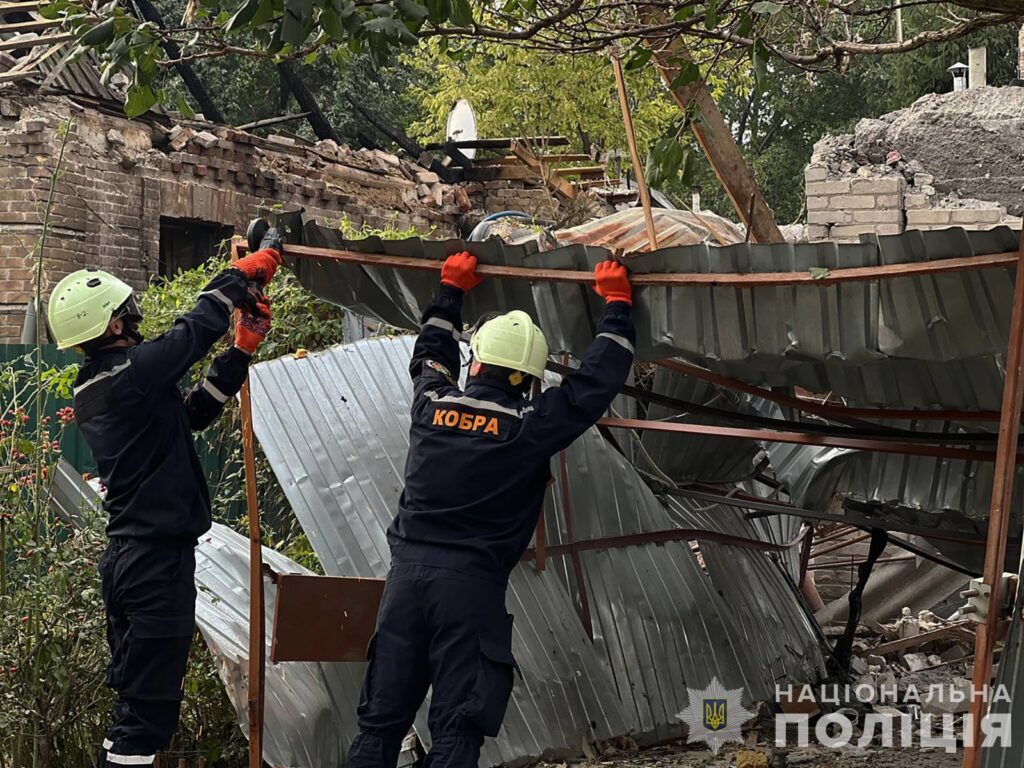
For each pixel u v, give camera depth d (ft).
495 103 71.87
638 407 21.63
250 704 14.93
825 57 17.29
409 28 12.41
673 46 18.30
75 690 16.30
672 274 13.25
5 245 36.86
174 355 12.97
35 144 37.09
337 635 16.14
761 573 24.44
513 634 18.95
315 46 15.20
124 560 13.14
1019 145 33.65
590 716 19.20
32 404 24.61
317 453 19.03
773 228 20.17
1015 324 11.12
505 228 28.48
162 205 41.52
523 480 13.26
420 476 13.42
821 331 12.98
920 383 14.69
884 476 19.63
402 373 21.01
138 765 12.98
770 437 16.06
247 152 45.78
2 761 16.17
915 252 12.04
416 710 13.19
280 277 25.93
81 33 14.75
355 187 52.19
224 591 17.24
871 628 27.89
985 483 18.38
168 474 13.17
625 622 20.62
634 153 16.56
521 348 13.55
